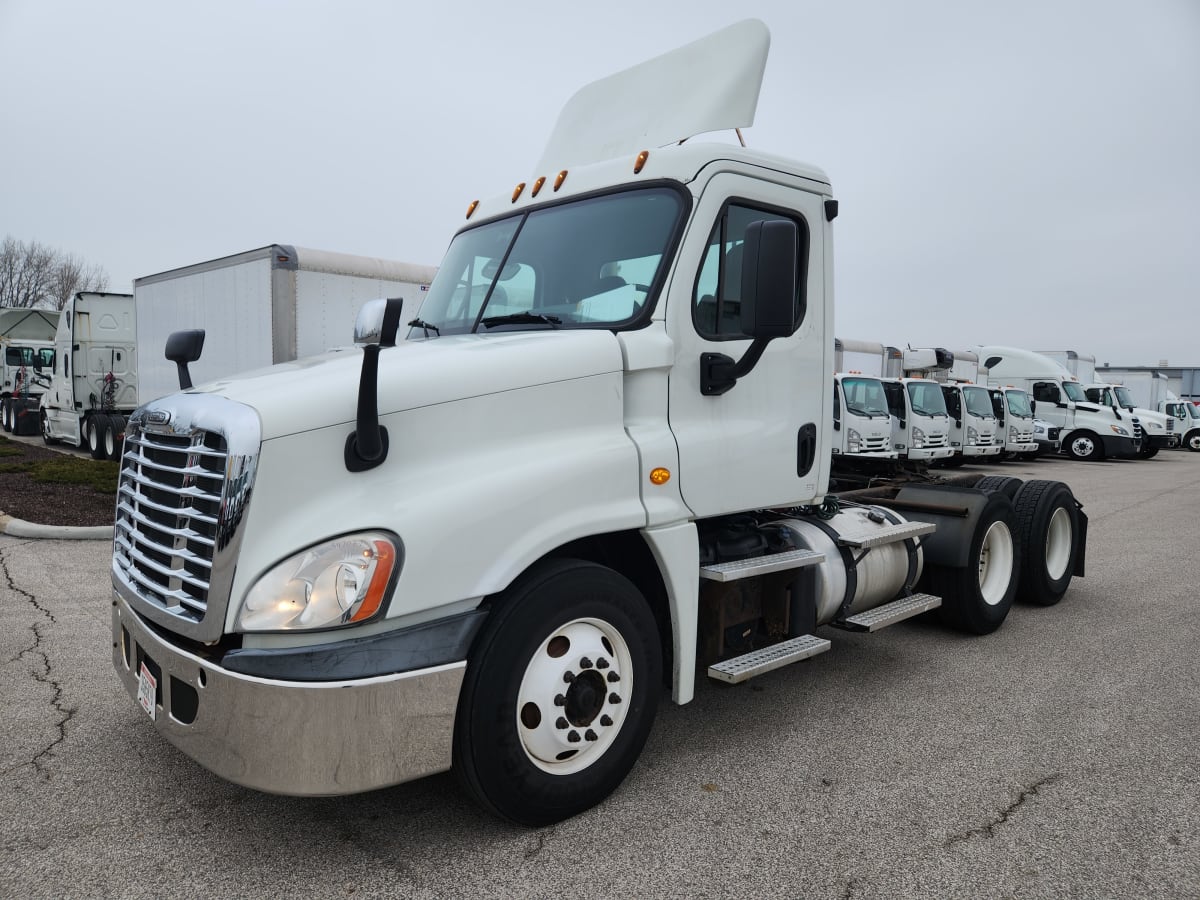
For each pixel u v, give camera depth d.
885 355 23.66
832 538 4.48
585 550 3.48
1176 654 5.43
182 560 2.81
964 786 3.54
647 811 3.29
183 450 2.84
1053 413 28.17
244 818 3.19
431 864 2.90
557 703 3.07
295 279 11.12
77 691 4.44
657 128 4.29
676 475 3.46
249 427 2.63
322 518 2.68
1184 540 10.30
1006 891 2.79
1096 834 3.16
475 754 2.88
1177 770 3.71
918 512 5.66
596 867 2.89
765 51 4.02
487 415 3.01
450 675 2.79
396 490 2.79
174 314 13.85
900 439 19.84
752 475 3.80
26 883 2.75
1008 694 4.66
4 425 24.19
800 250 4.03
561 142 4.82
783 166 3.91
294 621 2.59
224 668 2.63
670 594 3.45
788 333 3.23
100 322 17.94
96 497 10.93
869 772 3.66
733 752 3.85
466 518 2.83
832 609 4.43
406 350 3.27
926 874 2.88
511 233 4.11
